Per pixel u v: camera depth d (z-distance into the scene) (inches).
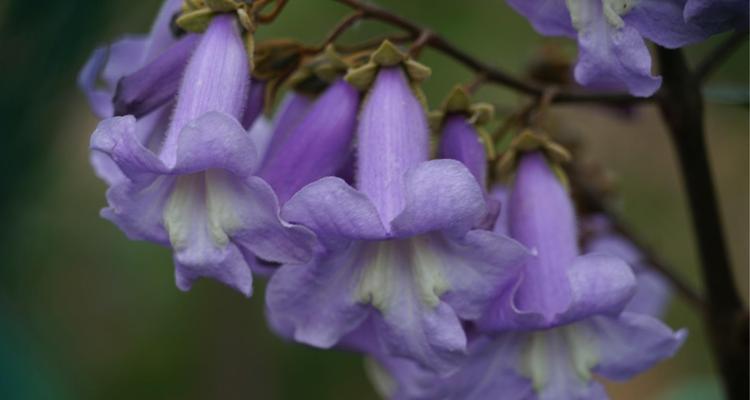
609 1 19.3
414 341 19.7
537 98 21.7
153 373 37.0
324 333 19.8
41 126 23.1
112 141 19.1
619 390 40.0
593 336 20.3
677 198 40.6
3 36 22.4
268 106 20.7
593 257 19.8
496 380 20.3
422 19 32.6
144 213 19.6
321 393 36.8
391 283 19.8
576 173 23.7
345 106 20.3
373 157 19.8
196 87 19.7
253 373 33.5
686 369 39.8
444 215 19.1
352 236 19.1
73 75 22.9
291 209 19.0
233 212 19.3
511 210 20.7
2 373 24.6
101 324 37.4
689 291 23.4
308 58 20.7
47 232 34.2
